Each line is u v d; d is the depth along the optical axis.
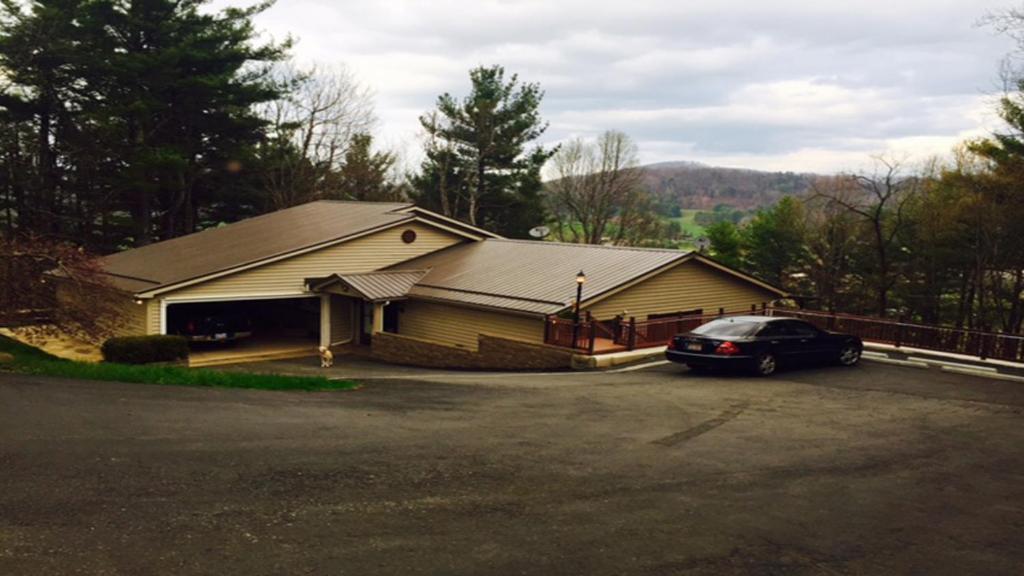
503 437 9.82
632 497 7.23
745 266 60.53
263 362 24.14
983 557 5.98
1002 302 39.94
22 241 19.28
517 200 55.72
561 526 6.33
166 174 38.53
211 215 48.16
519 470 8.09
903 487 7.91
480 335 22.20
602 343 20.62
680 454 9.12
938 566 5.77
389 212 30.02
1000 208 34.00
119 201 40.88
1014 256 36.19
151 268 26.08
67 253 17.52
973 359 19.53
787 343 17.11
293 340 28.62
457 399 13.32
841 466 8.73
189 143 40.88
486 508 6.74
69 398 10.82
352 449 8.76
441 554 5.62
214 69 40.44
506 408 12.33
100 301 19.08
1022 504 7.43
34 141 37.97
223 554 5.44
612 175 65.44
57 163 39.22
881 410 12.56
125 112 36.34
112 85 37.69
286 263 25.75
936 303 44.41
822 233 50.62
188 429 9.35
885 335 22.19
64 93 38.16
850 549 6.06
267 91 42.00
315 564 5.33
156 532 5.80
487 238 32.03
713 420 11.45
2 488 6.63
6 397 10.56
